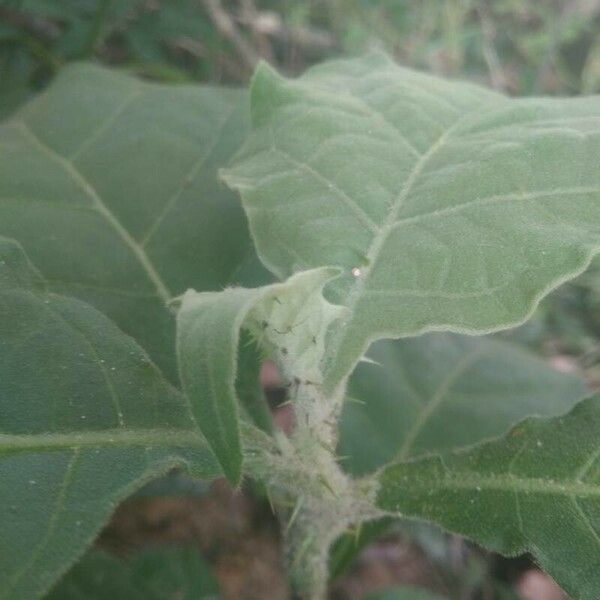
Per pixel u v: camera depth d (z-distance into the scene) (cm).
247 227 25
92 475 16
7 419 16
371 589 48
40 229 25
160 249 25
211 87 29
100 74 30
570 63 64
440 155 21
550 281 17
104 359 18
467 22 67
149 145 27
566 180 19
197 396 13
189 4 49
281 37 59
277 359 17
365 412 31
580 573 17
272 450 18
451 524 18
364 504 19
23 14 45
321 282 16
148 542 46
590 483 17
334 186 20
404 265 18
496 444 18
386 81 23
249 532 48
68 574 28
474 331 17
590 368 51
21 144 27
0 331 17
